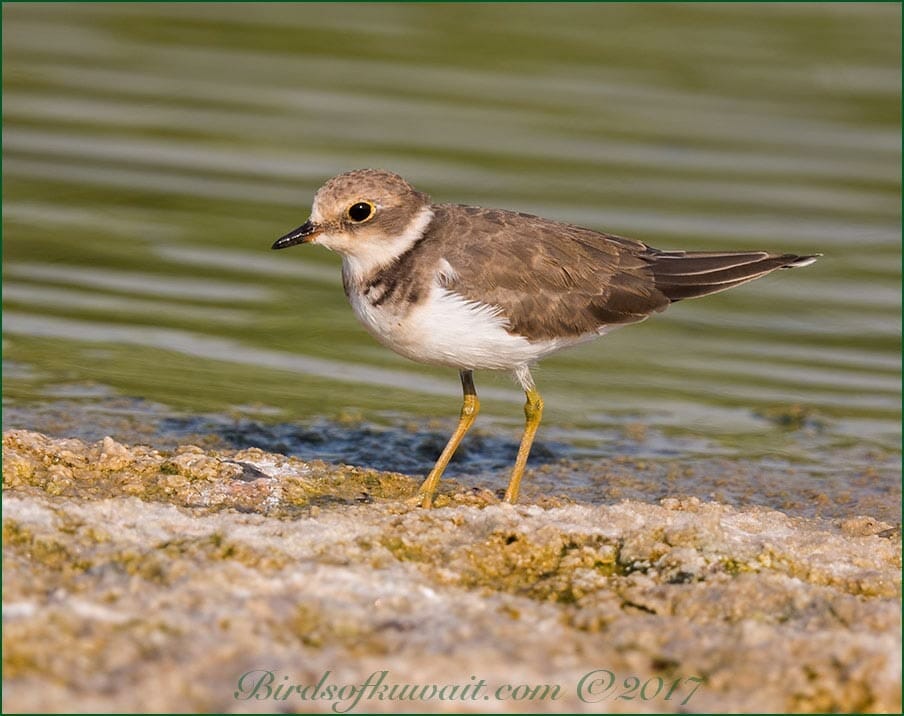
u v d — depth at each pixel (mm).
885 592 9617
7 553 8852
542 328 11867
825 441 14656
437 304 11477
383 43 25125
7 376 14750
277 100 22875
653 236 19266
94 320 16609
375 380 15719
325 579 8969
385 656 8156
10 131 21359
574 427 14742
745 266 12805
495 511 10336
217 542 9352
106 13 26250
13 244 18375
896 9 26594
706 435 14711
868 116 22875
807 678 8258
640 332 17672
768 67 24484
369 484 11758
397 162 21078
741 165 21375
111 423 13547
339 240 11680
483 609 8852
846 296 18656
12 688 7539
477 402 12133
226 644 8102
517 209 19750
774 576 9422
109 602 8406
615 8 26719
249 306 17375
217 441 13258
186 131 21797
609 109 22922
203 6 26656
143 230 19031
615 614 8914
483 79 23812
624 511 10508
